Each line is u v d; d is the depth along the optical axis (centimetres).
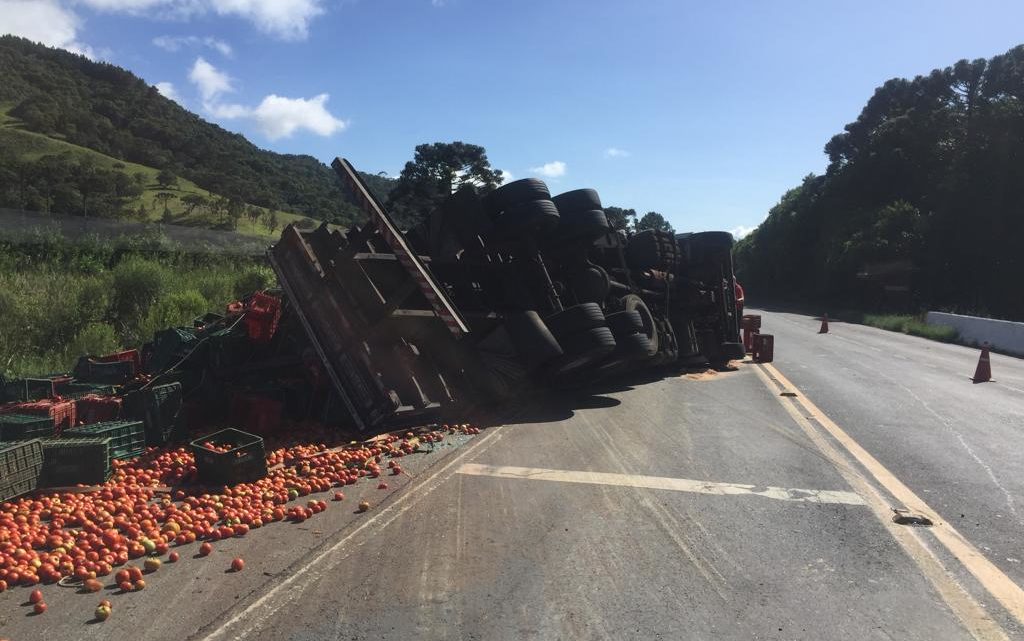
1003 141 3975
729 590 384
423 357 836
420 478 595
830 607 365
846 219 5512
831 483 590
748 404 991
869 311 4528
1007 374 1451
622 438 757
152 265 1513
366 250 827
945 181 4331
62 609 358
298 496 549
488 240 992
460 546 443
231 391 812
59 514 488
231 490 550
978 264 4100
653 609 361
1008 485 593
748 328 1900
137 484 571
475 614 354
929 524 491
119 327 1327
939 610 362
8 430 648
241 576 398
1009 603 370
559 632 337
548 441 739
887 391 1138
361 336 769
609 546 445
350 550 437
